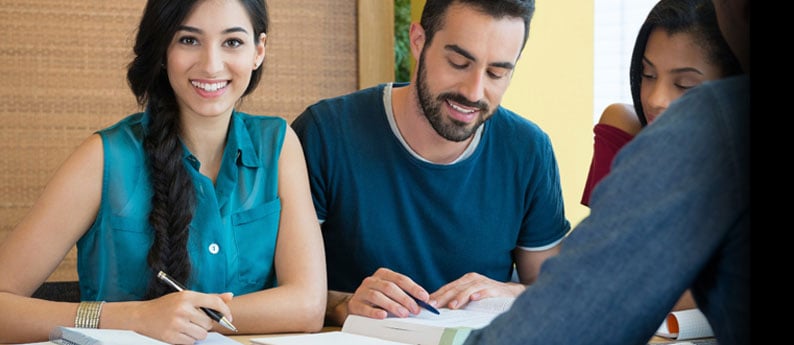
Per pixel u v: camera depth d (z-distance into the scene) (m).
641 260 0.80
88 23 3.34
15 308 1.67
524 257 2.27
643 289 0.80
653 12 1.94
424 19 2.00
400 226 2.13
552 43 3.70
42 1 3.29
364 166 2.12
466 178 2.12
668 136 0.82
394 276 1.83
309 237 1.93
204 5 1.81
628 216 0.81
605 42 4.35
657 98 1.93
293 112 3.57
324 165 2.13
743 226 0.79
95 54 3.35
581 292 0.82
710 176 0.80
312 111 2.18
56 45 3.31
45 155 3.31
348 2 3.63
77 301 2.29
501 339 0.84
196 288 1.84
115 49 3.37
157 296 1.80
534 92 3.69
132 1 3.38
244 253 1.90
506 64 1.94
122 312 1.62
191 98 1.84
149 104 1.89
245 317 1.75
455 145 2.09
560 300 0.82
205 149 1.91
